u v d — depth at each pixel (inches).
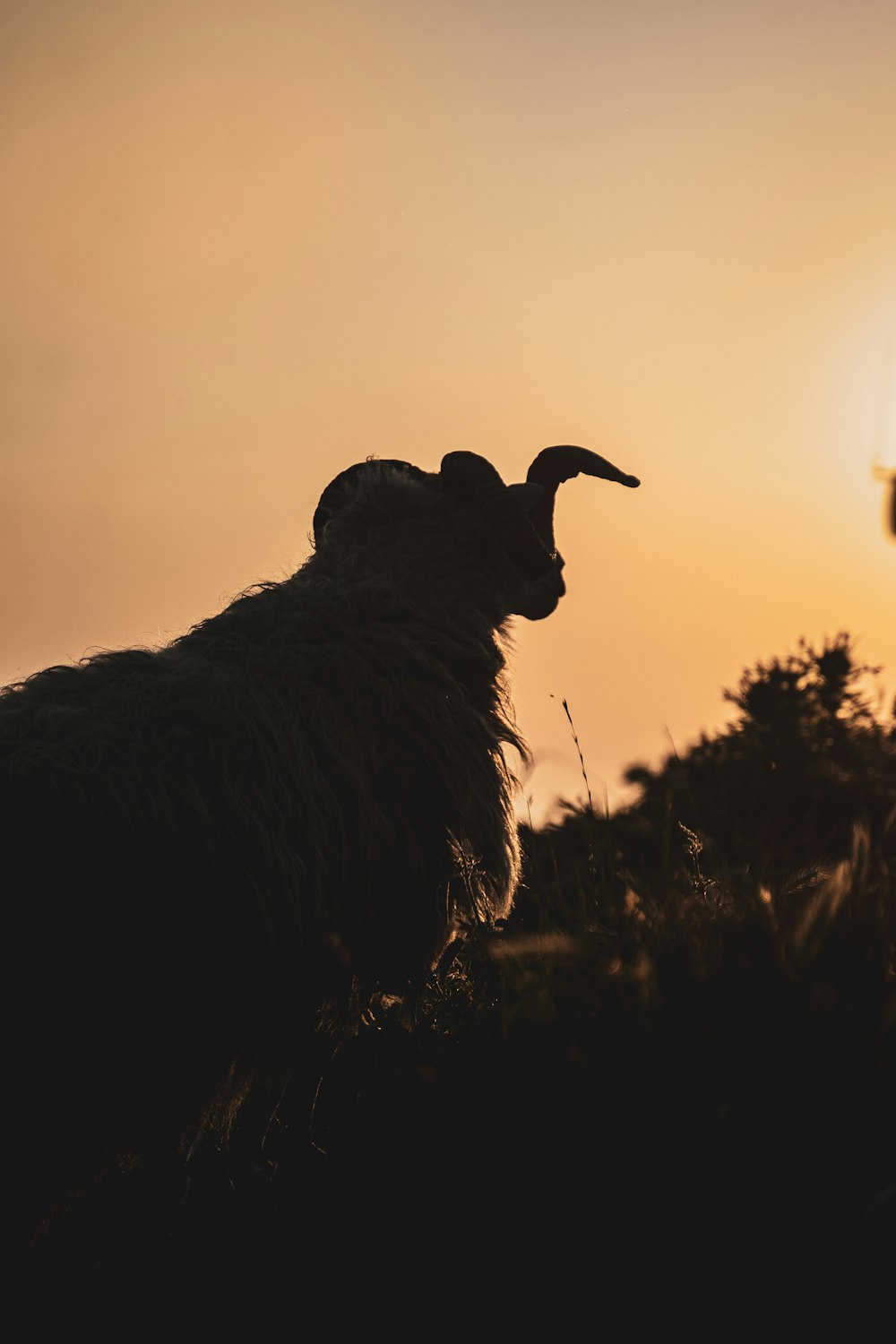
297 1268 122.4
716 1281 102.0
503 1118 121.1
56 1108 130.0
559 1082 122.2
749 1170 108.0
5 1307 129.6
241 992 142.3
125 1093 135.9
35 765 132.6
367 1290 115.3
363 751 158.6
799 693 317.4
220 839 140.3
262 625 165.3
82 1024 129.0
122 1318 126.8
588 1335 102.3
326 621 168.2
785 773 269.3
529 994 136.9
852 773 266.4
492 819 168.2
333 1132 148.3
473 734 169.5
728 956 130.3
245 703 151.0
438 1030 142.7
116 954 130.8
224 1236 135.0
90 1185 140.4
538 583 191.3
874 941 128.0
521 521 172.9
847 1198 104.9
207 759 143.6
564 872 182.1
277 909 143.6
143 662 154.2
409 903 159.8
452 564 181.2
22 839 127.9
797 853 219.1
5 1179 128.9
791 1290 100.2
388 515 185.0
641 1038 122.3
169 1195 144.9
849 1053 115.4
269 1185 144.3
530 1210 112.9
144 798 136.2
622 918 142.3
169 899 134.7
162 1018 135.4
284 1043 152.3
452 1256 112.9
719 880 149.7
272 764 147.3
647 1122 114.9
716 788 271.4
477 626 179.2
